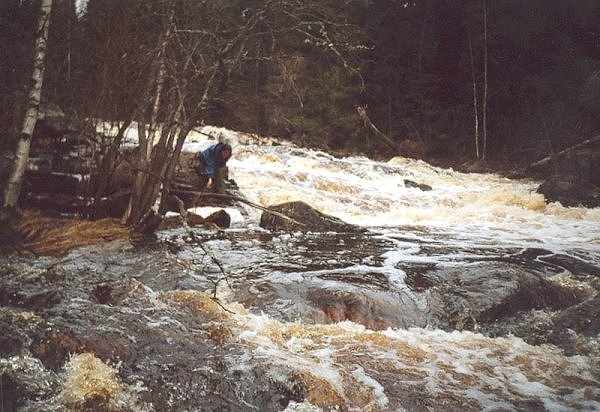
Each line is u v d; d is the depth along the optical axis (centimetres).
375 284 706
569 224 1367
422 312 650
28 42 1059
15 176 841
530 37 2894
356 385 466
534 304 702
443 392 469
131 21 921
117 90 942
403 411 440
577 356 559
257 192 1444
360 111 2628
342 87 2583
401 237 1087
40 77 854
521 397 470
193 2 879
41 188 966
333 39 965
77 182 980
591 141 2261
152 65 908
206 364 470
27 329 473
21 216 830
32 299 552
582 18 2809
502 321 662
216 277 709
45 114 1047
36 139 1038
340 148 2734
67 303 543
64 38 973
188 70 894
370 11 2820
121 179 1033
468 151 2895
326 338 550
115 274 676
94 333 482
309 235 1028
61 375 432
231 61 880
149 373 451
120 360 459
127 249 799
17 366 432
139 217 914
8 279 611
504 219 1408
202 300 584
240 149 1828
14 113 1016
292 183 1614
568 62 2817
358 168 1911
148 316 534
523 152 2772
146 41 927
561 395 478
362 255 880
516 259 943
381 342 553
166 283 670
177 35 875
